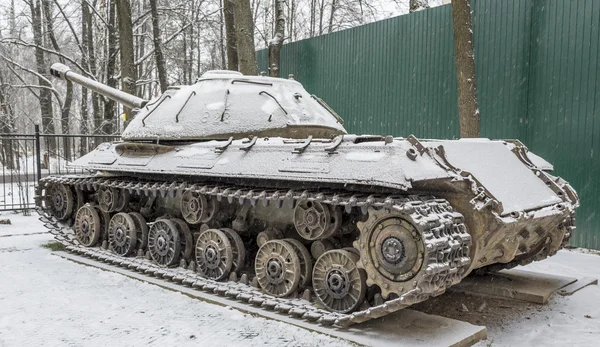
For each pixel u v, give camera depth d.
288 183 5.95
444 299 6.75
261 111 7.39
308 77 15.13
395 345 4.81
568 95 9.45
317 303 5.82
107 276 7.41
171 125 7.57
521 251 6.22
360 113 13.58
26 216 12.99
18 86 26.75
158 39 19.47
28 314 5.85
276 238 6.42
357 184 5.18
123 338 5.17
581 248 9.48
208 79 7.98
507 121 10.40
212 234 6.84
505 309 6.35
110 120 22.33
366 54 13.33
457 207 5.21
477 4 10.77
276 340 5.09
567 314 6.14
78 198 9.14
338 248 5.95
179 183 7.17
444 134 11.64
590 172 9.23
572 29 9.35
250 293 6.24
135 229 7.97
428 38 11.85
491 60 10.59
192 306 6.14
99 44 27.27
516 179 5.84
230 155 6.45
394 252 4.88
